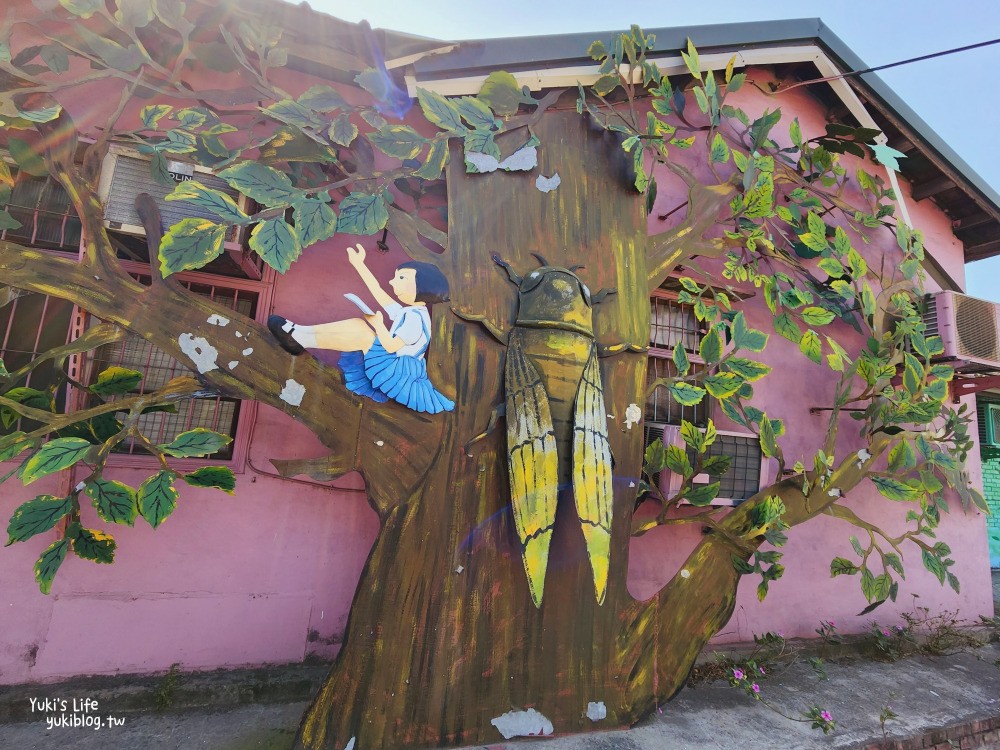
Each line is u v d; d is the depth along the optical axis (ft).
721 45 14.07
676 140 13.55
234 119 12.34
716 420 15.30
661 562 14.43
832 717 11.91
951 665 15.71
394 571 9.28
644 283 11.87
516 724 9.61
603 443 10.43
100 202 9.00
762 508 11.98
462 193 10.80
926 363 15.08
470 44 11.53
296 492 11.98
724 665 13.73
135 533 11.01
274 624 11.54
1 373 8.14
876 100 16.79
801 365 16.85
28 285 8.27
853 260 14.92
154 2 9.47
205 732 9.69
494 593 9.73
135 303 8.69
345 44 11.53
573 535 10.37
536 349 10.36
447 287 10.27
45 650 10.33
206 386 8.98
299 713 10.44
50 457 7.97
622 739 10.19
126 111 11.67
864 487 17.51
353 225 9.75
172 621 11.00
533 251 11.04
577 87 12.61
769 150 16.42
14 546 10.39
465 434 9.96
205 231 8.77
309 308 12.35
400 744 8.89
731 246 13.88
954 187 19.34
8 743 9.04
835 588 16.52
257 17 10.66
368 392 9.52
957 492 18.39
